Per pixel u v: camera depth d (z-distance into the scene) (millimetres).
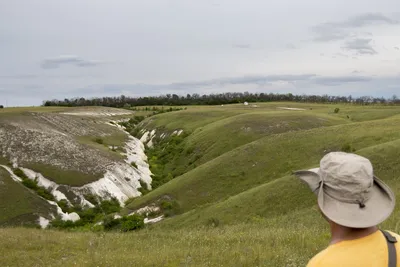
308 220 22047
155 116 136625
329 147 51781
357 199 2467
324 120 89188
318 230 13742
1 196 54312
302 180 2746
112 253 11844
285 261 8734
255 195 37062
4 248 13711
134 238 15516
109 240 14992
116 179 68500
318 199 2570
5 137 78250
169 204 49781
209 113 122812
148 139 120188
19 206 52750
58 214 53875
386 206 2469
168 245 12914
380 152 38219
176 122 119125
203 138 87438
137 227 39375
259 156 54406
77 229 43250
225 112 122938
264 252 9898
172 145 96062
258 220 26906
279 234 13164
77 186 62281
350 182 2465
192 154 84188
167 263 9789
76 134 101312
